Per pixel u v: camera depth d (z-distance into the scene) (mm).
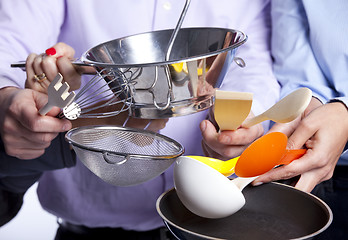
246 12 1292
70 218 1231
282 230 667
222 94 724
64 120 858
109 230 1194
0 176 1026
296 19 1188
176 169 672
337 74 1094
